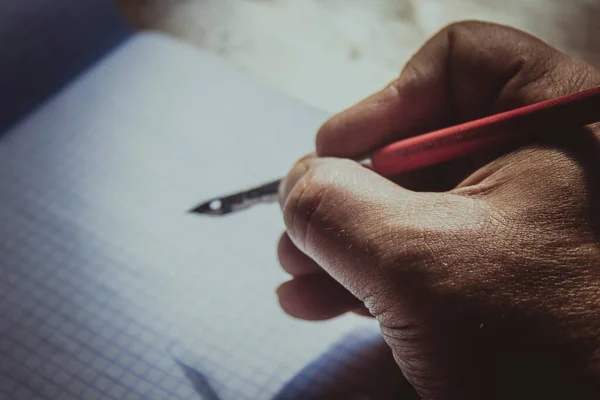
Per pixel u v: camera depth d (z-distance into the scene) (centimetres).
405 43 40
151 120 34
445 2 42
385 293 21
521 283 20
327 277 27
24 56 33
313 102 38
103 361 27
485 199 21
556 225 20
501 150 24
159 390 27
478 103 26
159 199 31
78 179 32
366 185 22
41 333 28
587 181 21
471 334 20
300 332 28
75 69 35
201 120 34
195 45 40
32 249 30
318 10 41
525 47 25
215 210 28
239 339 28
